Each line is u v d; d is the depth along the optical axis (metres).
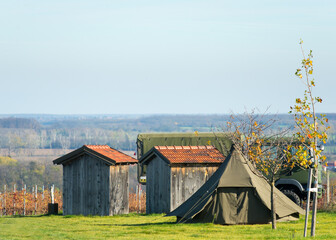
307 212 25.09
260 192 31.36
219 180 31.22
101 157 41.47
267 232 27.73
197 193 32.59
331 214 36.72
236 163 31.97
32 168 153.25
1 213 56.47
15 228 33.47
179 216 32.19
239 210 31.22
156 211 41.66
